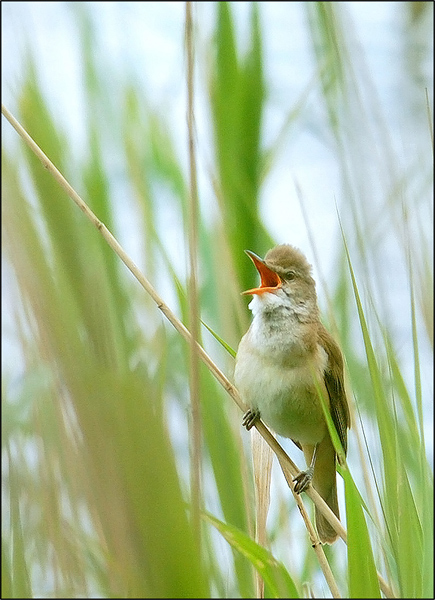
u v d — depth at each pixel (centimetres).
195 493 514
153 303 885
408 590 629
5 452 588
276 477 869
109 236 686
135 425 404
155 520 412
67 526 619
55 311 449
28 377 580
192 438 597
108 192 1009
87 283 469
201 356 807
